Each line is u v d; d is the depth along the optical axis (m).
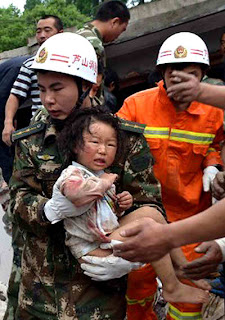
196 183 3.58
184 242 1.93
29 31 23.41
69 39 2.57
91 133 2.42
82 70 2.55
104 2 4.50
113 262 2.39
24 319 2.72
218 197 3.17
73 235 2.46
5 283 4.59
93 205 2.42
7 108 4.33
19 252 3.09
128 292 3.27
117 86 5.22
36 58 2.57
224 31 6.10
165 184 3.54
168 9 6.22
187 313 3.31
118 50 6.62
